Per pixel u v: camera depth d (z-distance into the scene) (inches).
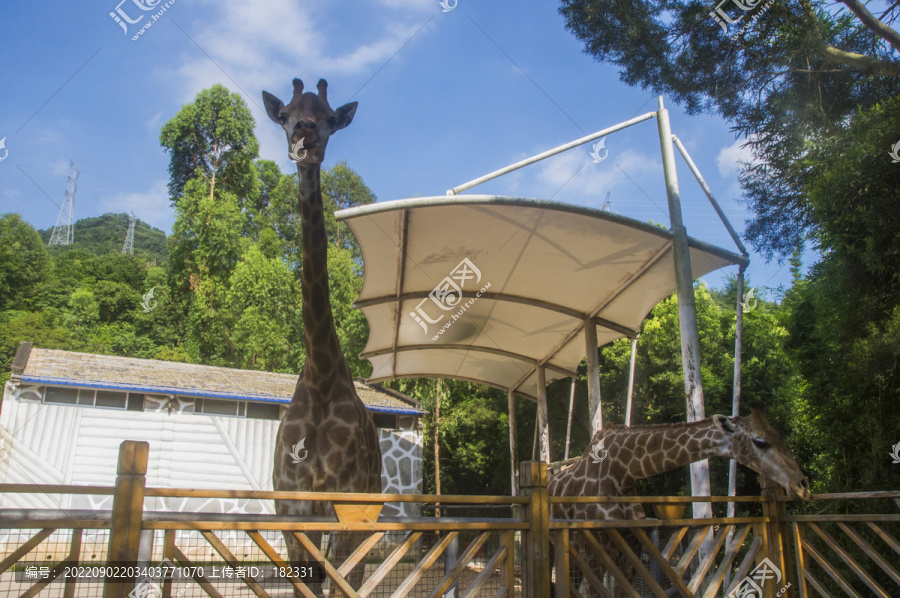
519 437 869.2
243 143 1364.4
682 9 307.0
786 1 274.5
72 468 499.5
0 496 474.9
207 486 543.5
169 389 534.0
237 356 1050.7
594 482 225.5
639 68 320.2
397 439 656.4
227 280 1167.0
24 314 1117.1
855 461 272.1
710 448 195.3
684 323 279.3
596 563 202.7
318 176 177.3
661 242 293.1
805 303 371.2
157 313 1216.8
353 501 117.2
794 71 302.2
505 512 572.7
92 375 524.7
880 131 229.9
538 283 338.6
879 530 161.0
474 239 294.5
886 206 226.5
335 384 183.0
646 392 730.2
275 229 1339.8
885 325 241.4
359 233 280.7
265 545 110.9
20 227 1312.7
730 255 294.4
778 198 341.1
